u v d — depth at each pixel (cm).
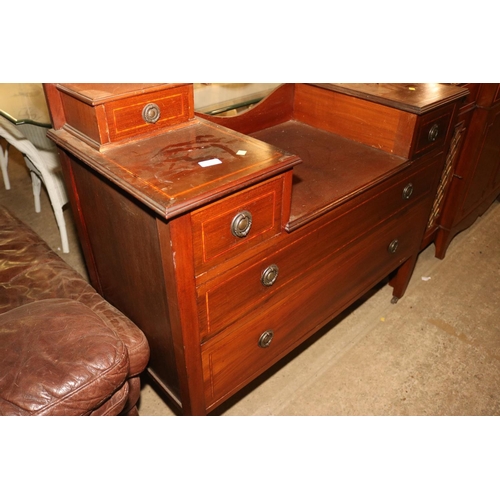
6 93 190
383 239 157
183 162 99
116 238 112
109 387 87
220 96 169
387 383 169
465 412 159
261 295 117
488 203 246
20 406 79
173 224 86
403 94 145
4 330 89
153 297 110
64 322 92
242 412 157
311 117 167
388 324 194
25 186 283
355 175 133
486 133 195
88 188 114
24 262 131
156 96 108
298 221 112
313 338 186
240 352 122
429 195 170
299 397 163
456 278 220
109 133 103
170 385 127
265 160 100
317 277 134
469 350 183
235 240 101
